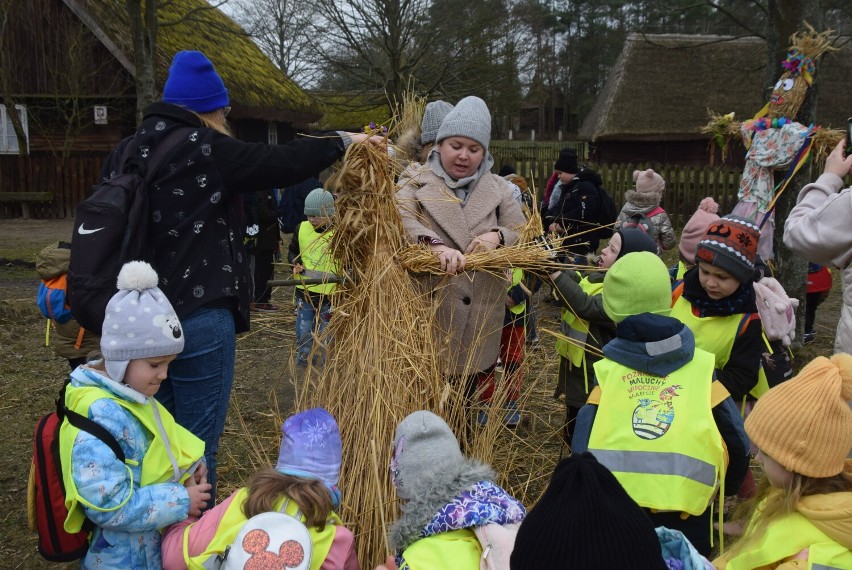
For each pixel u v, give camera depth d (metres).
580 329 3.75
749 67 22.20
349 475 2.99
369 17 18.67
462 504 2.09
